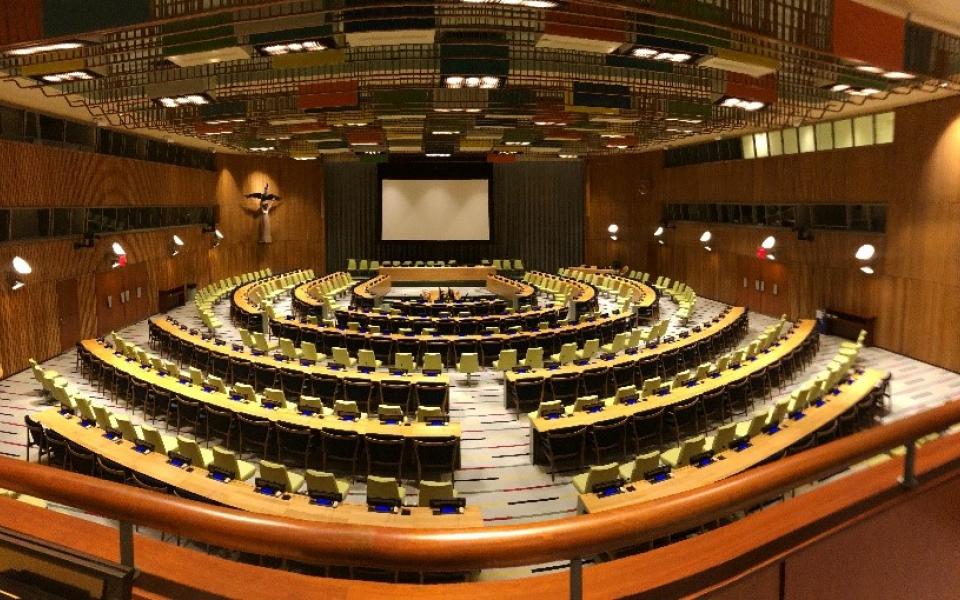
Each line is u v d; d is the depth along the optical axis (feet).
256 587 5.96
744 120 50.03
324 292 72.95
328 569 18.60
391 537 4.76
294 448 28.43
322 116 44.29
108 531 6.70
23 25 18.93
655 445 30.68
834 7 22.52
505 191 95.61
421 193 93.86
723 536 6.45
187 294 74.74
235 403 30.32
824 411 27.22
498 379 44.19
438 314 60.85
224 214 82.79
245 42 22.70
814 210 57.93
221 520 4.92
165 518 5.00
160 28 21.18
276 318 59.67
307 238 90.63
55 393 34.24
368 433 27.02
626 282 75.97
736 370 36.81
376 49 30.86
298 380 37.42
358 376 35.70
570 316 60.75
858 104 46.09
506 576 18.43
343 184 94.43
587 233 92.48
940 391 39.68
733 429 25.14
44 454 30.01
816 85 31.76
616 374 39.04
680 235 81.61
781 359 40.11
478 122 48.85
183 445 22.85
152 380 34.30
